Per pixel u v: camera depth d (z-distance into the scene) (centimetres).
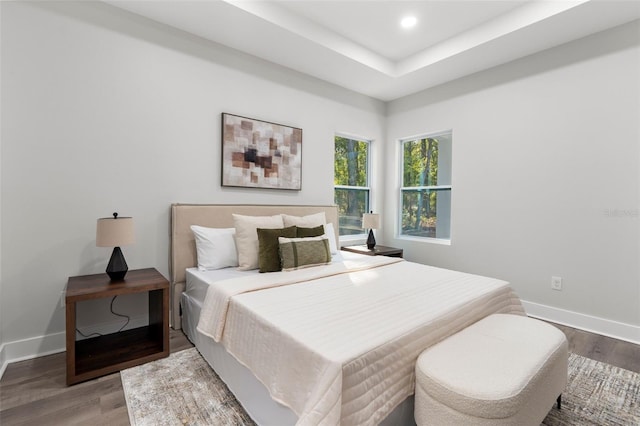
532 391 118
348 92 405
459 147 367
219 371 187
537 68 301
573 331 270
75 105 225
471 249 357
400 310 161
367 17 279
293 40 285
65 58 221
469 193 358
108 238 207
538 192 302
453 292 194
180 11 245
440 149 404
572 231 281
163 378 187
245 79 310
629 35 249
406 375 133
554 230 292
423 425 124
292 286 207
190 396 170
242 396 161
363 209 451
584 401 170
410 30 299
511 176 321
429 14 273
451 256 377
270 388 135
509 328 162
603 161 263
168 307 214
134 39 248
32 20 209
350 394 110
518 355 134
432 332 149
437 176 408
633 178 249
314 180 373
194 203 281
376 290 197
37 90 211
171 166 268
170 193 268
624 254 254
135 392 173
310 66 338
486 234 343
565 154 284
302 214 347
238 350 165
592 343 244
